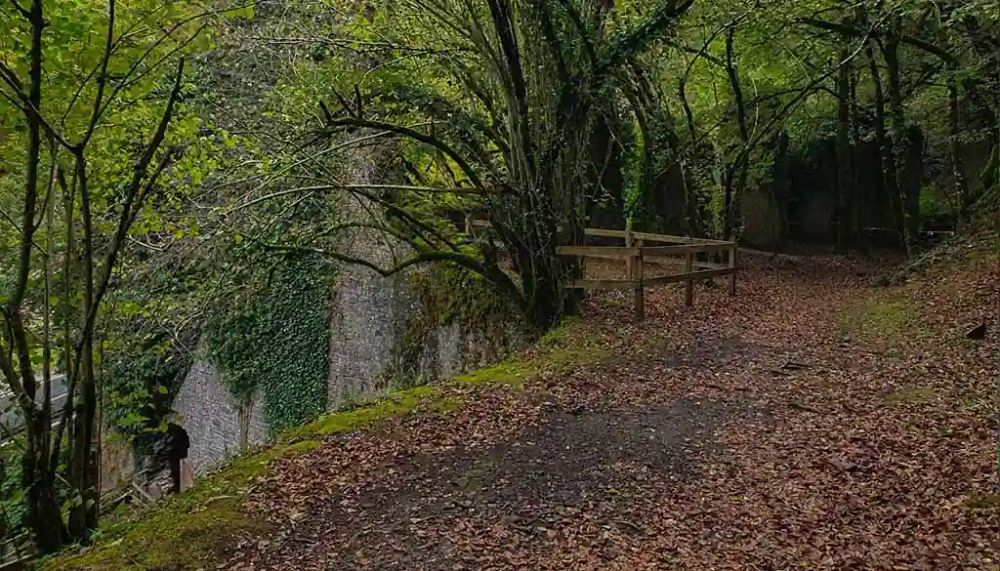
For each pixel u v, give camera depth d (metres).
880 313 12.52
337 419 7.64
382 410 7.93
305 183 12.25
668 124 17.62
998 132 16.97
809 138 22.64
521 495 5.86
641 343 11.03
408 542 5.09
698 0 14.54
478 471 6.33
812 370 9.31
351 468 6.35
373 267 12.47
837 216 23.97
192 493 5.91
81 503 6.81
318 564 4.79
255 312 18.16
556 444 7.00
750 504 5.57
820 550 4.81
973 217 16.92
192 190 10.55
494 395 8.46
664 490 5.92
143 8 6.73
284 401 17.97
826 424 7.24
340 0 12.36
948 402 7.48
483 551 4.96
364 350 16.98
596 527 5.29
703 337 11.43
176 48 7.05
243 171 11.61
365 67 12.54
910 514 5.21
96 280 8.22
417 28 12.20
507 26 11.41
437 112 12.60
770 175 23.08
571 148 12.77
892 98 17.55
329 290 17.59
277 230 12.31
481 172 13.07
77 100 7.07
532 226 12.82
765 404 8.06
